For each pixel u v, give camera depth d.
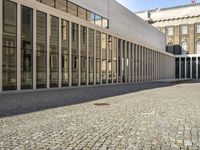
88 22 34.19
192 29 82.62
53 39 27.31
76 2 34.09
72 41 30.72
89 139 6.73
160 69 69.75
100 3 40.62
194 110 11.80
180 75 84.19
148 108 12.42
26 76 23.56
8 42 21.59
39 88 25.14
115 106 13.09
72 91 23.80
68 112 11.07
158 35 74.50
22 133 7.35
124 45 46.81
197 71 81.81
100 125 8.43
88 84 34.38
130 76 49.34
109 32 40.47
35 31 24.55
